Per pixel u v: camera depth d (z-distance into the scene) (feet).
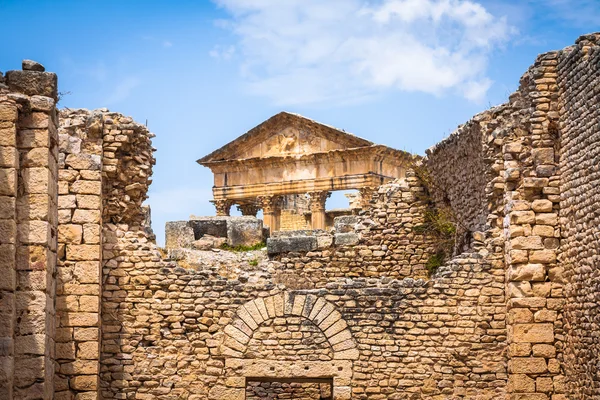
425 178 118.42
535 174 99.09
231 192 260.01
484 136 103.65
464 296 101.91
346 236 114.83
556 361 97.71
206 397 101.86
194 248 125.49
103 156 103.55
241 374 102.06
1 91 81.66
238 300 103.04
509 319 99.40
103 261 102.89
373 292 102.73
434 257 116.06
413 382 101.40
